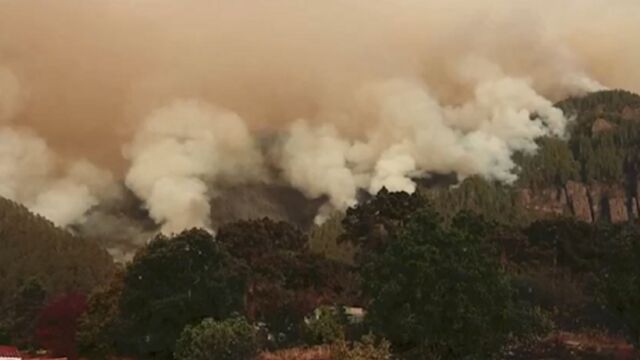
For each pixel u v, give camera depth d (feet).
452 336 80.84
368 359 79.61
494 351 83.92
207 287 119.03
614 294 93.25
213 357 89.86
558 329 131.75
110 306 130.82
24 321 219.61
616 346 115.55
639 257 92.94
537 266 198.59
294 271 193.57
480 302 82.43
